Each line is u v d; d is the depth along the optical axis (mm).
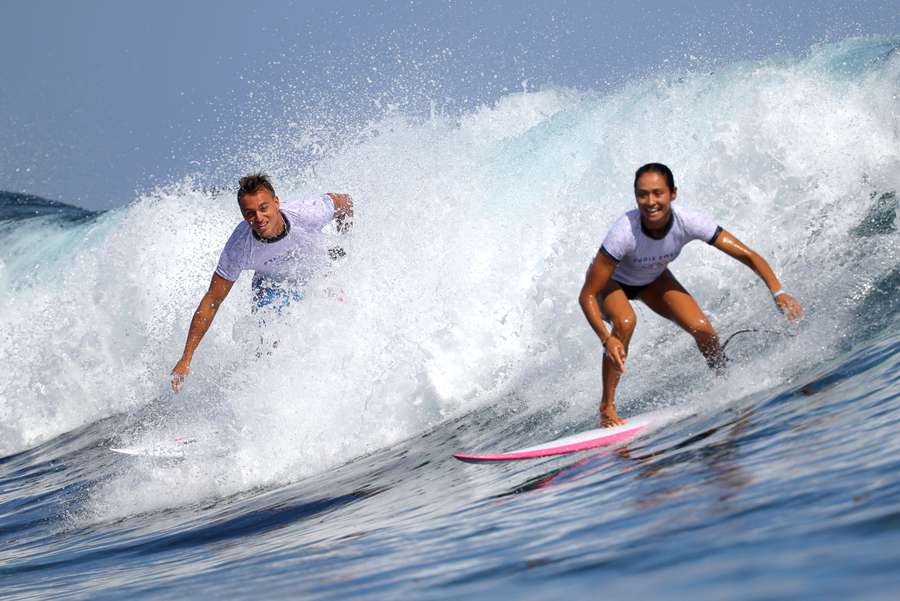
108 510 24562
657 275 18406
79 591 14398
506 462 18219
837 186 25562
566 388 23719
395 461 22578
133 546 19016
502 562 9836
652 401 19438
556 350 26891
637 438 16750
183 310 38062
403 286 28031
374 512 16797
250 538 17203
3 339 45375
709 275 25219
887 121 25734
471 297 28344
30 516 26344
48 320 45281
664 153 29906
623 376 22078
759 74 29500
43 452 39375
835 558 7156
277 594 10633
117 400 42781
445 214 30906
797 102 26547
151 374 39250
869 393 14508
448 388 26844
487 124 39125
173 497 24484
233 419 26156
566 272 27047
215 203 42844
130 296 42844
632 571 8141
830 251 24047
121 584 14359
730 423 15367
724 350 20297
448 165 35156
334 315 26641
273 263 25234
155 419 36000
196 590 12219
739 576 7215
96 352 43750
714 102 29938
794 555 7500
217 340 36531
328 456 25344
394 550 12242
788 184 26078
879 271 21781
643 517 10453
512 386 26234
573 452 17250
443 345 27344
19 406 44094
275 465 25078
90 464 32969
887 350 16844
